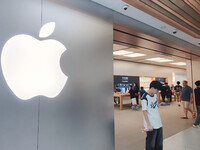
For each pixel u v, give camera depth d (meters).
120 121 5.46
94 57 2.30
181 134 3.95
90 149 2.12
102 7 2.53
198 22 4.05
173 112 7.20
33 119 1.67
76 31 2.13
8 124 1.52
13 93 1.57
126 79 10.34
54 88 1.85
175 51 4.95
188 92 5.50
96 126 2.22
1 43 1.53
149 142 2.40
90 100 2.18
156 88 2.44
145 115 2.36
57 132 1.83
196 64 6.48
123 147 3.18
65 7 2.05
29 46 1.70
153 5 2.79
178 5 3.23
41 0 1.84
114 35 3.35
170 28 3.63
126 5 2.54
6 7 1.59
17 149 1.56
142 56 8.68
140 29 3.21
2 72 1.52
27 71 1.67
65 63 1.97
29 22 1.72
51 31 1.88
